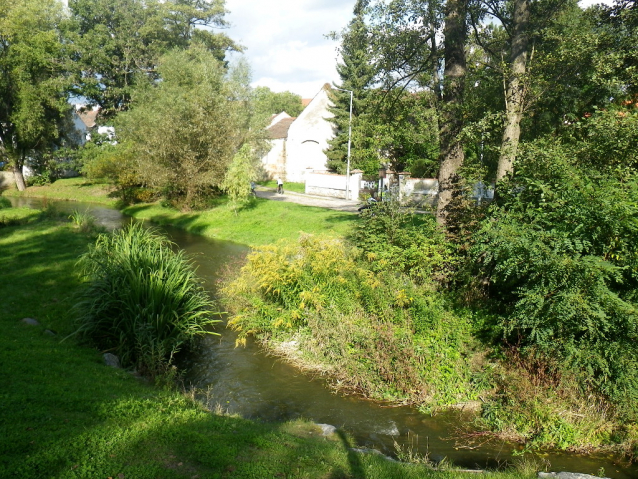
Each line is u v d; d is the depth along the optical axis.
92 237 16.75
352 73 42.75
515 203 8.93
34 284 11.30
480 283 10.23
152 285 9.23
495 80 13.60
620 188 7.82
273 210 27.42
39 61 36.59
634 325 6.86
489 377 7.96
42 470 4.13
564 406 7.10
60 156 42.75
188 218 27.70
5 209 23.11
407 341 8.60
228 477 4.32
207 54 36.75
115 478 4.13
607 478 5.46
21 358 7.02
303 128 50.25
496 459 6.36
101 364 7.79
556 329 7.51
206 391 8.20
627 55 10.49
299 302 10.32
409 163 31.17
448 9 12.54
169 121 27.16
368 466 5.05
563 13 13.37
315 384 8.62
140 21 47.44
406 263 10.90
